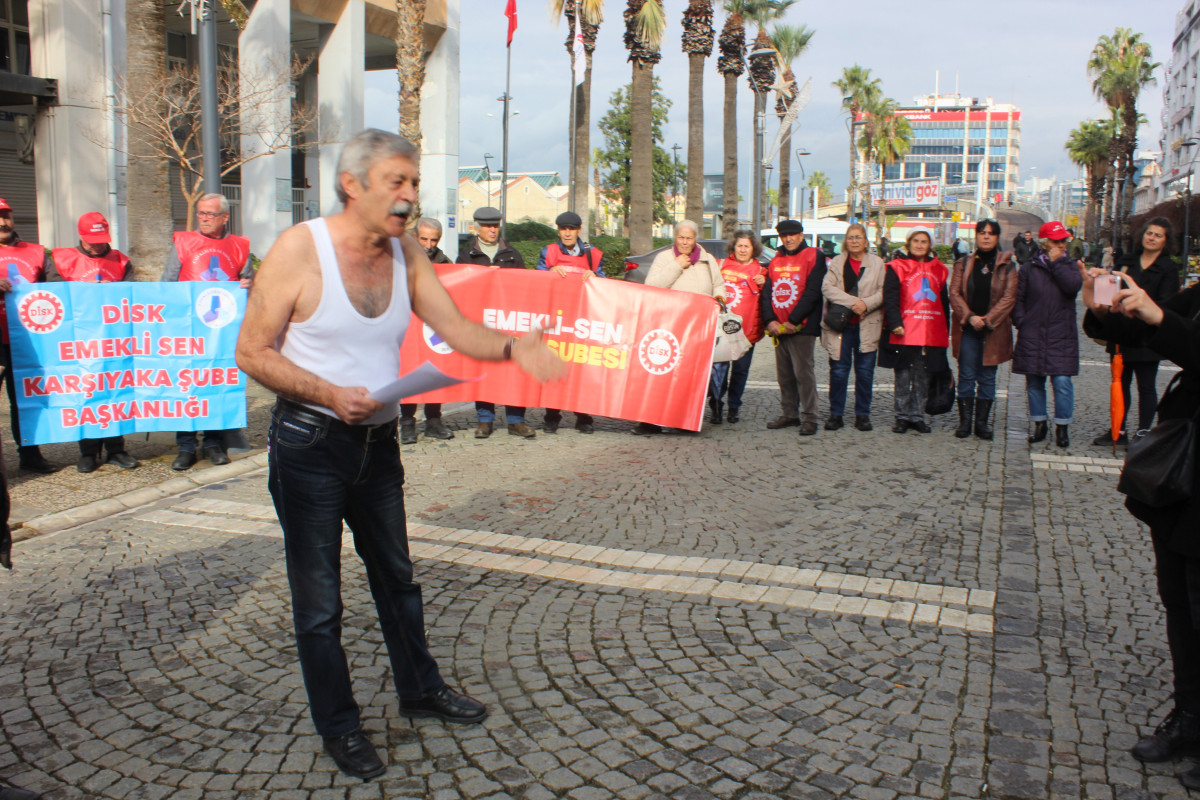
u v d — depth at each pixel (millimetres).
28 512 5723
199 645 3904
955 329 8281
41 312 6344
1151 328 2832
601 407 7941
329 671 2896
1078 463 7238
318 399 2617
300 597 2881
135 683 3568
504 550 5086
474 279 7836
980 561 4918
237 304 6719
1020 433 8406
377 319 2807
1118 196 53406
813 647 3865
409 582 3158
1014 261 7832
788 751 3070
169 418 6703
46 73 16656
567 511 5832
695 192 25484
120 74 16672
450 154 26578
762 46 32344
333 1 22266
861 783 2889
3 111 17766
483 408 8102
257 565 4883
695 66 25031
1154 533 2930
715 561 4895
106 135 16969
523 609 4258
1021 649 3846
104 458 7059
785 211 40656
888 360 8336
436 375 2510
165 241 11094
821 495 6238
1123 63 52812
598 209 63906
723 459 7316
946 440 8094
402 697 3254
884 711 3336
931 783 2887
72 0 16359
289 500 2830
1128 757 3039
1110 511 5887
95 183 17031
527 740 3141
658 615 4195
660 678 3586
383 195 2658
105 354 6520
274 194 20672
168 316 6617
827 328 8477
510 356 3002
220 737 3180
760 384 11406
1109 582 4617
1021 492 6328
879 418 9188
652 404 7910
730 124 29328
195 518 5746
